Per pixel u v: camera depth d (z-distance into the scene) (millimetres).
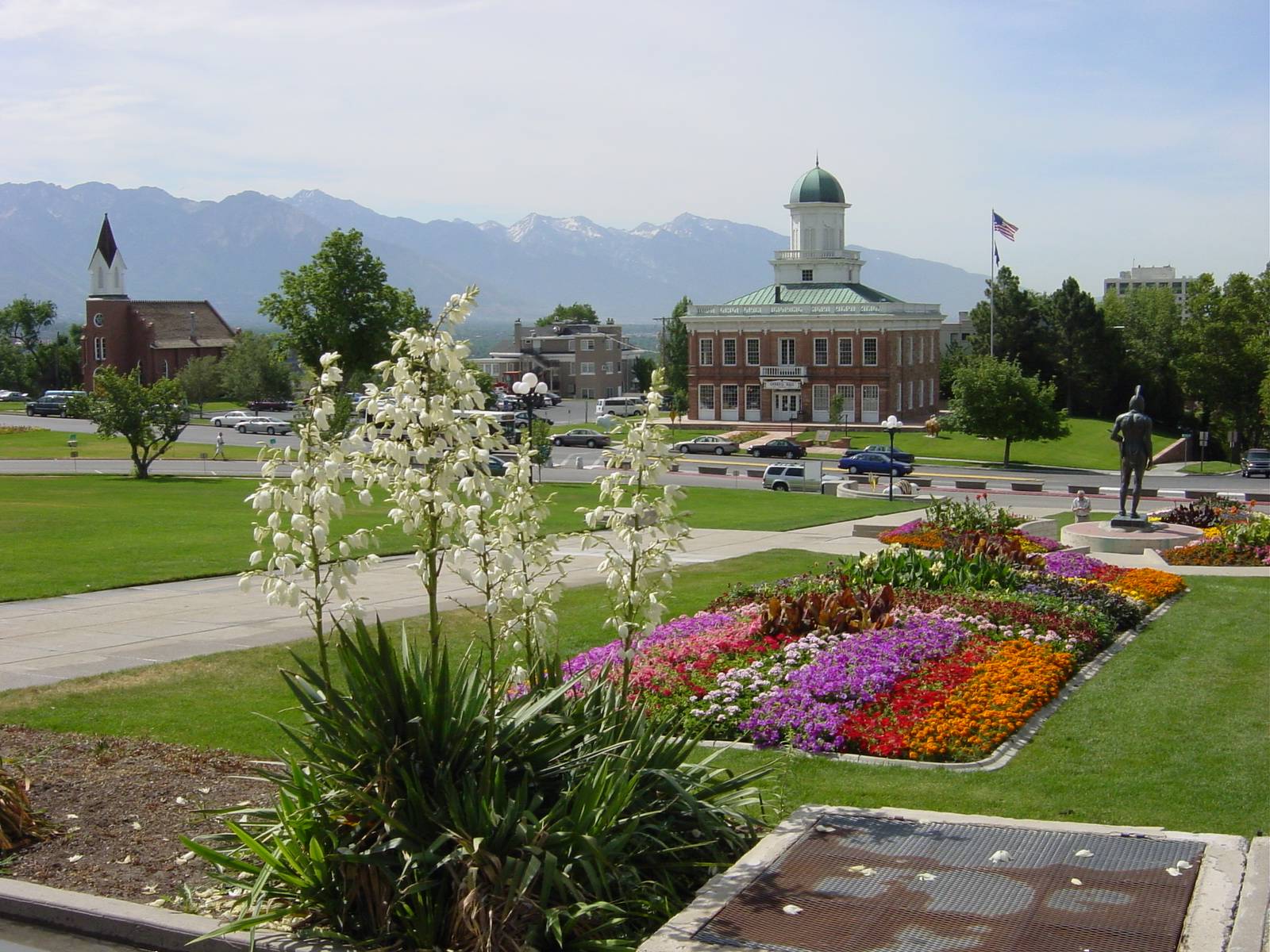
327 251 82812
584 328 169500
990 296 113250
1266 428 113375
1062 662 16766
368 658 8477
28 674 17859
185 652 19516
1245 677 17094
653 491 10016
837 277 110625
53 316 183375
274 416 118312
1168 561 30156
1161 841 8703
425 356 8516
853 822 9297
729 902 7875
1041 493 63125
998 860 8406
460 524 8984
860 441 95062
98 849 9852
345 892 8164
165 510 46031
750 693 14867
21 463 74375
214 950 8094
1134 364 115375
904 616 18297
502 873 7660
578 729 8938
